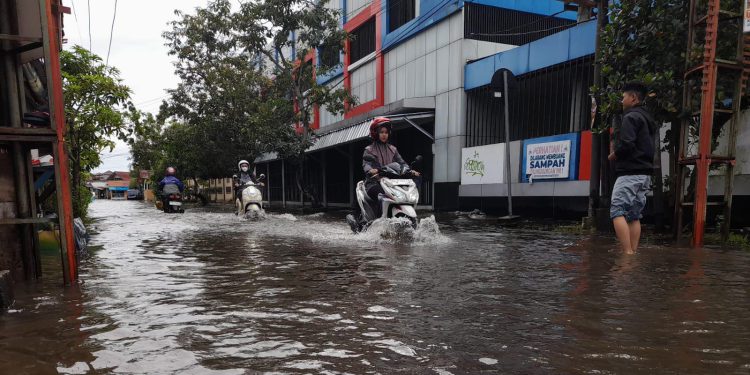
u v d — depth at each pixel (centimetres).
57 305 262
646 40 609
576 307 247
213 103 1967
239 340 200
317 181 2438
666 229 688
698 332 204
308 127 1814
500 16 1398
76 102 980
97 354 183
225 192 3891
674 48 590
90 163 1125
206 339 201
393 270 365
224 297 279
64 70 992
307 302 265
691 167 679
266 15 1633
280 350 188
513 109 1232
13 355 183
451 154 1384
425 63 1516
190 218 1179
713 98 502
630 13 627
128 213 1597
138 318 234
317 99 1773
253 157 2166
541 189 1054
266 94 1931
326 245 538
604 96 665
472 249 489
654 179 684
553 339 197
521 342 194
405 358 178
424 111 1473
